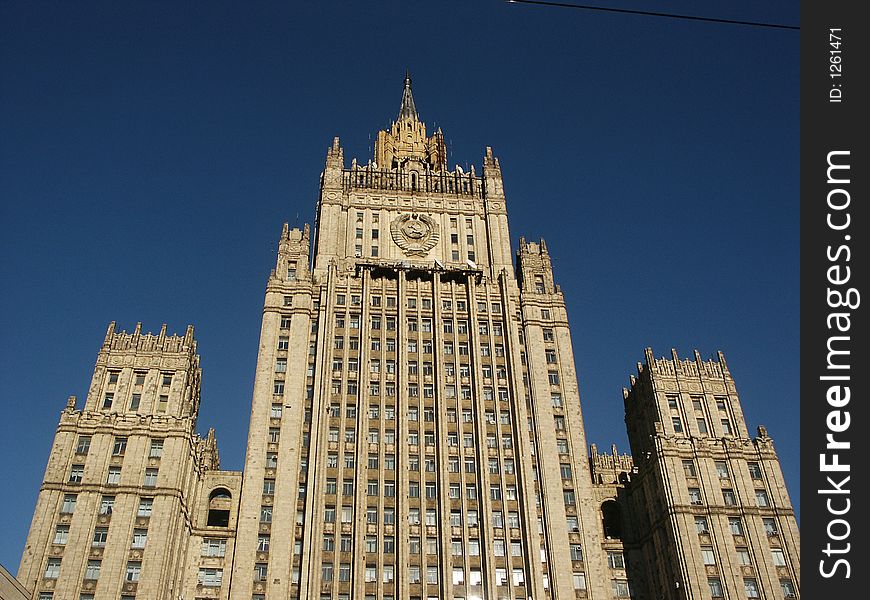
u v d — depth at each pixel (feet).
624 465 364.17
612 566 315.78
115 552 267.18
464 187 408.26
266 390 319.88
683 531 291.99
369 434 312.29
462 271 364.99
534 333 348.18
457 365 337.11
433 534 291.58
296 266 360.89
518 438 315.78
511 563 287.48
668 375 338.95
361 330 340.80
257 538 283.38
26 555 262.26
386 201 395.34
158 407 306.96
